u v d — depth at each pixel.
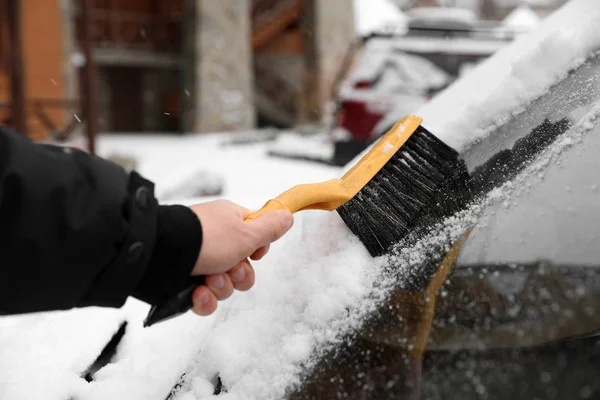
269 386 0.69
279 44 17.45
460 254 0.70
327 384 0.66
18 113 7.00
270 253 0.93
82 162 0.59
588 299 0.62
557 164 0.74
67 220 0.56
